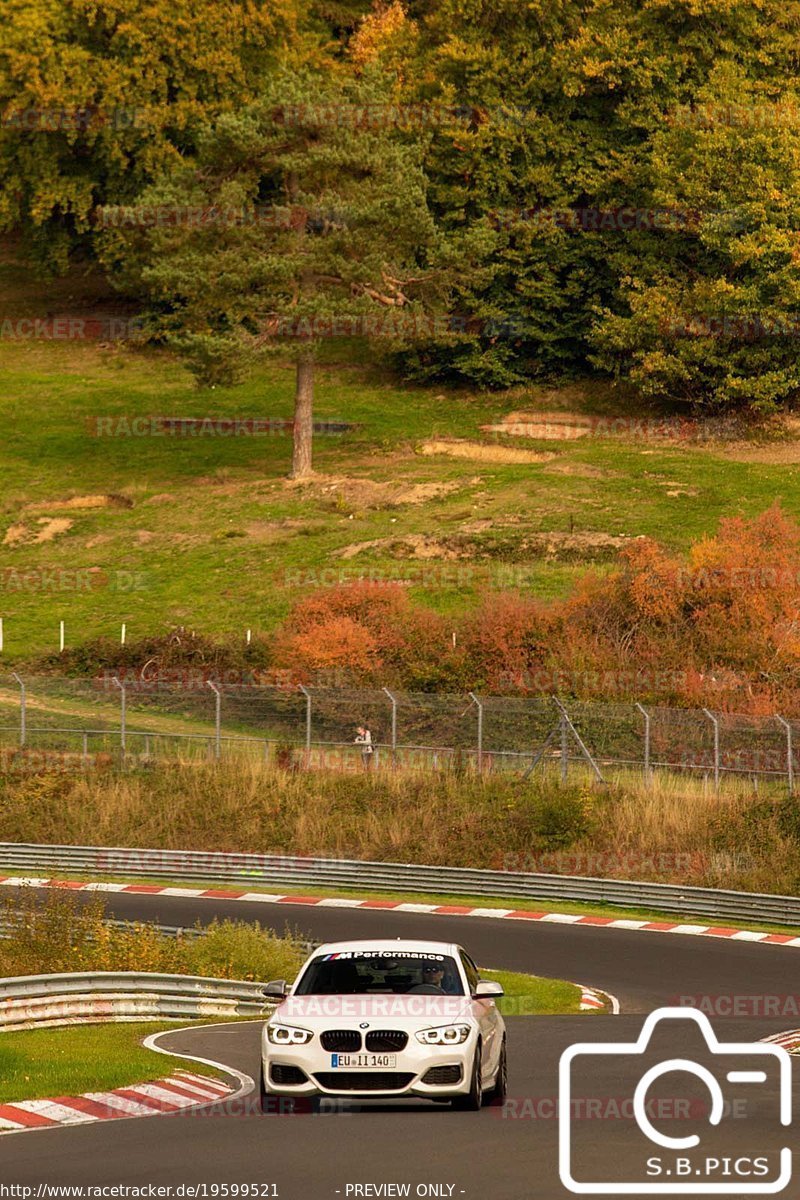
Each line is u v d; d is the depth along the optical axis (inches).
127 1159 618.5
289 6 4975.4
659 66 4301.2
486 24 4591.5
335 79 4109.3
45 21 4749.0
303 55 5078.7
